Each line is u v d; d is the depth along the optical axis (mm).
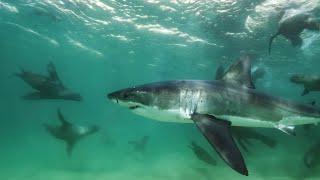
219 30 19625
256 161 14852
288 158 15094
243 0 15852
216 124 3957
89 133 13047
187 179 11891
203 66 29938
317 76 8508
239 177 11773
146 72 39344
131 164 16516
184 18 19094
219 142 3510
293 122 4941
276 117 4770
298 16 9758
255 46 21453
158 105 4281
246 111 4535
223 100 4406
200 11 17906
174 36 22828
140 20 21000
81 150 23453
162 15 19516
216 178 11789
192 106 4305
